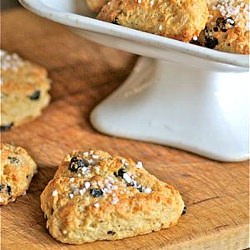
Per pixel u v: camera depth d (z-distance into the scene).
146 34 0.47
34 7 0.49
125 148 0.54
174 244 0.45
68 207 0.45
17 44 0.65
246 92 0.54
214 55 0.47
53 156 0.53
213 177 0.51
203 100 0.54
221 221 0.47
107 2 0.51
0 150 0.50
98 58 0.63
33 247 0.44
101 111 0.56
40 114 0.57
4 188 0.47
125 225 0.45
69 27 0.50
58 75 0.61
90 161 0.48
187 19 0.48
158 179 0.49
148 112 0.55
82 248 0.44
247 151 0.53
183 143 0.53
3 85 0.56
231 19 0.49
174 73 0.54
